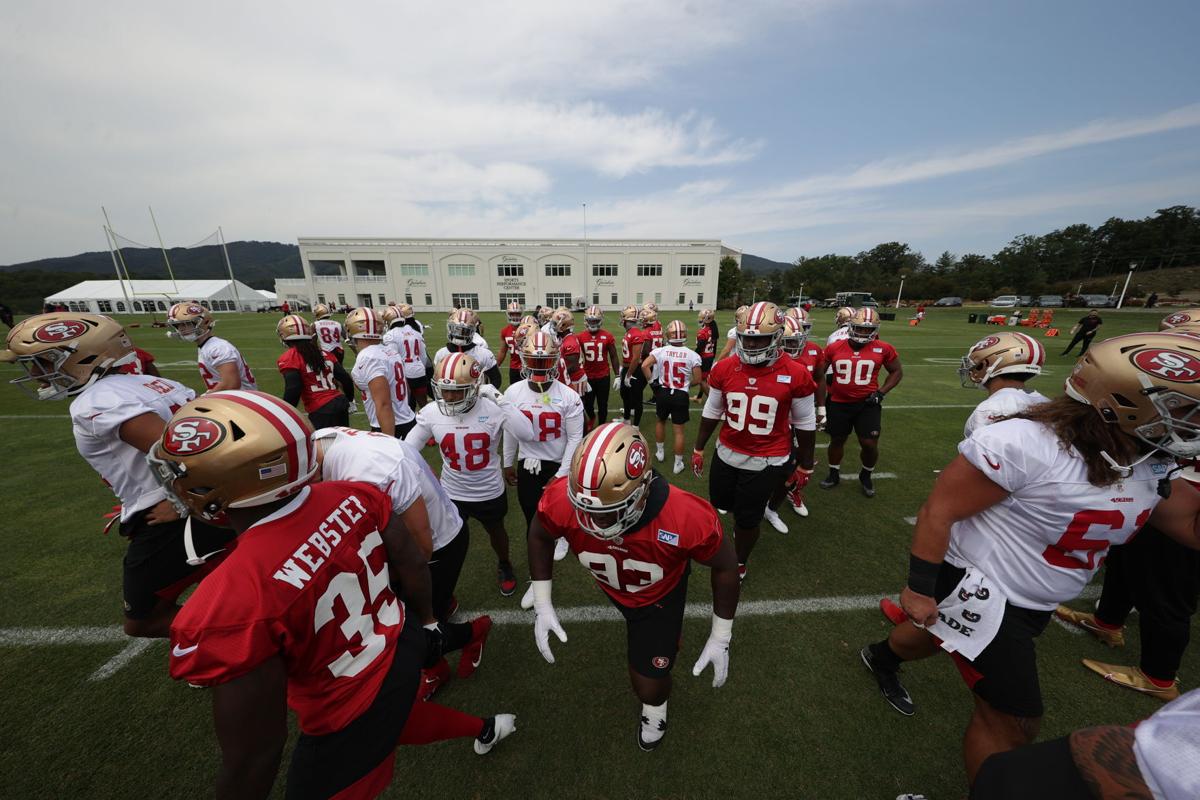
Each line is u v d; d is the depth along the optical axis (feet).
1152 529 7.45
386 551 5.41
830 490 17.07
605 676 8.79
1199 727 2.29
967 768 6.12
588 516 5.69
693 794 6.74
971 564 5.79
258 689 3.71
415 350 23.17
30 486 17.02
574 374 21.09
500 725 7.23
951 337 67.87
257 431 3.87
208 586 3.70
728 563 6.23
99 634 9.77
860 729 7.72
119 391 6.86
